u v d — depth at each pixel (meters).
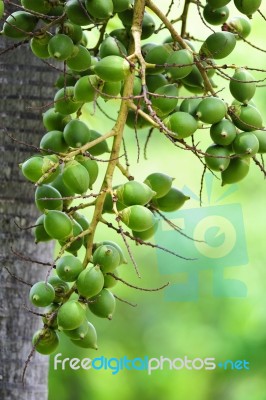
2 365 2.49
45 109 2.52
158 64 2.37
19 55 2.52
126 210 2.27
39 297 2.27
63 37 2.33
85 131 2.33
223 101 2.35
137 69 2.29
